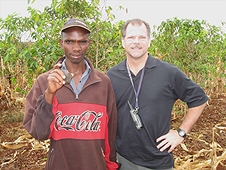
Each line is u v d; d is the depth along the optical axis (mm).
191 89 2260
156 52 5375
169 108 2299
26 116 1984
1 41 4758
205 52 5707
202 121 5758
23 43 4312
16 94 7441
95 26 3756
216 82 7598
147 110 2223
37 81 2020
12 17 4059
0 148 4395
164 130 2293
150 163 2316
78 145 1970
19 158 4078
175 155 4180
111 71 2404
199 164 3672
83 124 1970
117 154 2496
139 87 2242
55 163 2008
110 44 4211
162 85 2217
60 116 1962
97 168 2021
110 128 2197
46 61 3463
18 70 6152
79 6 3678
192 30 5609
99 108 2012
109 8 3932
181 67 5477
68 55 1959
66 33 1921
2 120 5848
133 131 2270
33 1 3758
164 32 5867
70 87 1965
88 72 2055
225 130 5238
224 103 7047
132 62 2271
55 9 3742
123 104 2309
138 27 2186
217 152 4230
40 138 1868
